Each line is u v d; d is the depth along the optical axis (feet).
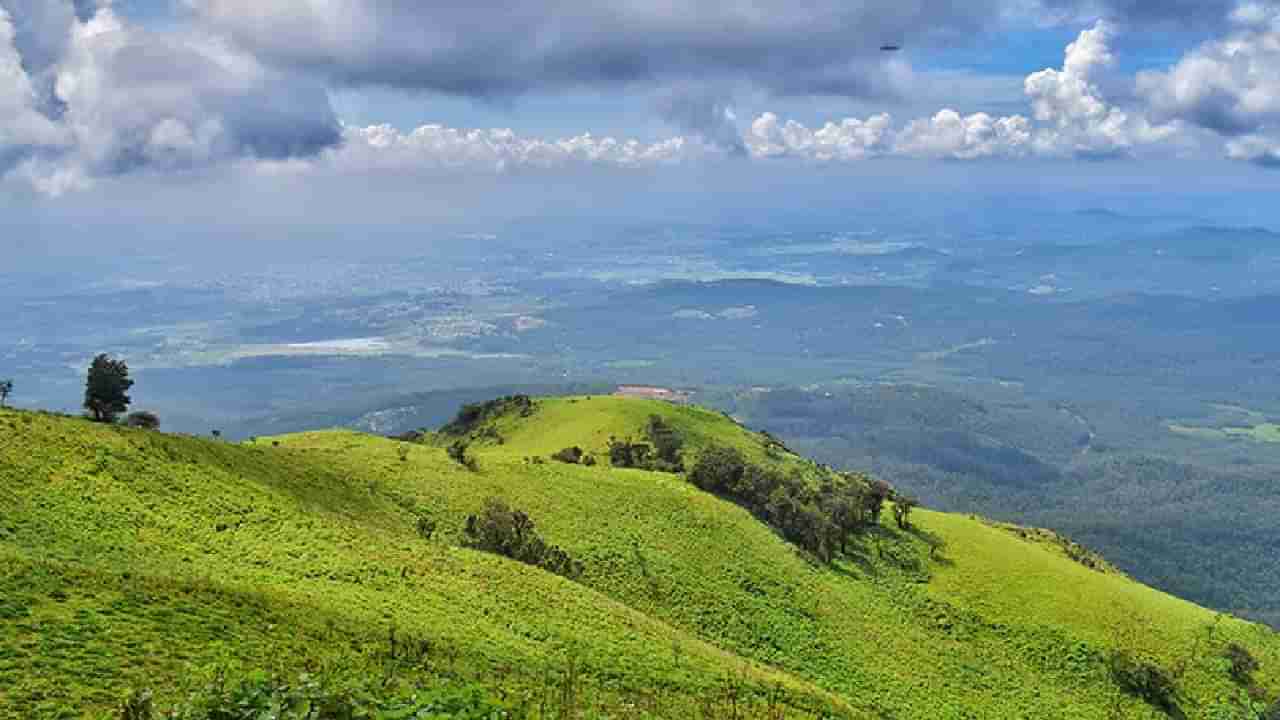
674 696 147.23
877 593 321.52
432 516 261.85
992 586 343.67
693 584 268.82
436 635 140.15
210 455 215.10
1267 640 336.08
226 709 64.90
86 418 218.59
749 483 382.63
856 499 405.80
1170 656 307.37
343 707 67.05
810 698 167.12
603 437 484.33
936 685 255.70
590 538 278.46
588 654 156.87
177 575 139.44
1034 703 261.85
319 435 339.36
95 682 87.25
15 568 112.16
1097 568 452.35
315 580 155.63
